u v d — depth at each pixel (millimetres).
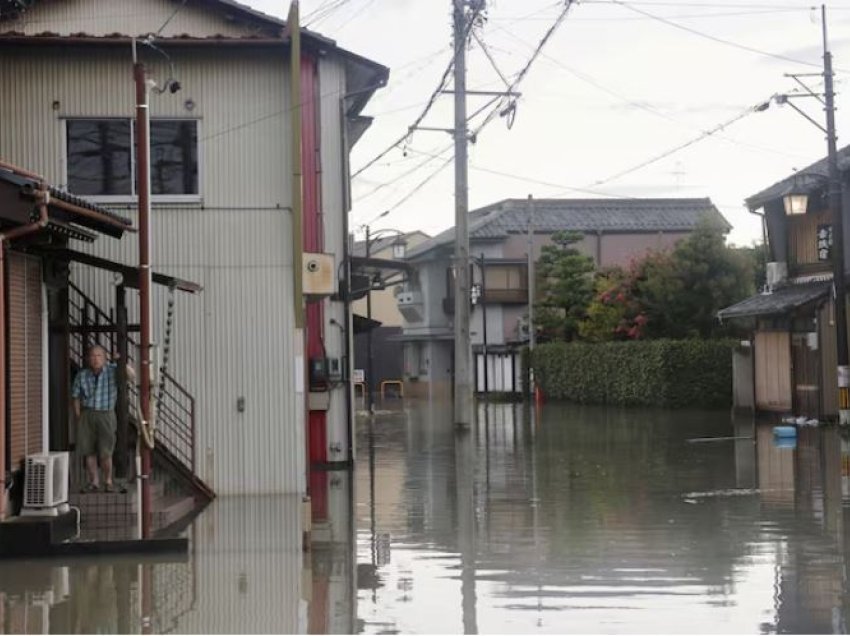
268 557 11570
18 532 11438
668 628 8406
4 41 15953
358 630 8477
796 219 32656
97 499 12898
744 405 33438
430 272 60219
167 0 20281
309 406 21031
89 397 13078
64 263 13625
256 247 16531
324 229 21344
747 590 9734
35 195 10961
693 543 12172
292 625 8648
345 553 11883
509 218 57000
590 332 43531
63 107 16328
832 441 24547
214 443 16297
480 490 17219
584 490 16969
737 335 38969
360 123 25031
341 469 20953
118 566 11133
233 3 20141
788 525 13344
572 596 9578
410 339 63688
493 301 55562
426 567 11039
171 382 15641
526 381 48812
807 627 8406
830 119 26578
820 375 29328
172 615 9000
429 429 32125
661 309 39812
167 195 16469
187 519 14039
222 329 16406
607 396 40875
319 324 21391
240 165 16609
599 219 57312
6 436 11617
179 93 16547
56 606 9352
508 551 11883
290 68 16656
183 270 16422
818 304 29328
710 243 39094
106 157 16422
